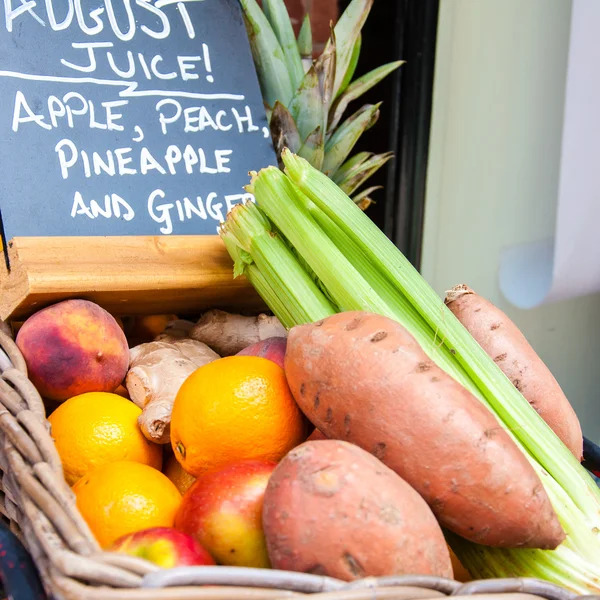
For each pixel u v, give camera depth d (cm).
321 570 42
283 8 111
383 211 152
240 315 83
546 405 69
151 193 84
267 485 47
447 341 62
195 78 92
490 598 40
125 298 74
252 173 73
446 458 48
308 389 54
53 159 80
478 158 149
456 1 146
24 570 41
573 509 55
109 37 88
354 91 123
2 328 72
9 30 82
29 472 46
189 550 45
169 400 66
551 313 148
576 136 119
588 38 112
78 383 67
